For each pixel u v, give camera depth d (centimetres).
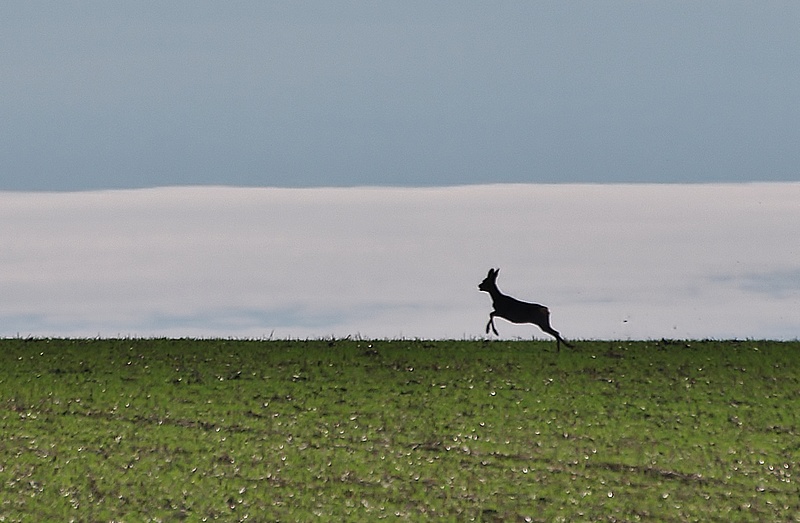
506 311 11650
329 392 10425
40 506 7456
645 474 8162
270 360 11631
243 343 12462
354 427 9356
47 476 8075
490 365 11350
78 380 10875
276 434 9162
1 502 7519
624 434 9112
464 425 9375
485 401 10081
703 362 11394
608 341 12381
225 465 8356
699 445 8831
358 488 7856
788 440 8969
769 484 7950
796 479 8062
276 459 8494
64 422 9506
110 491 7762
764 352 11769
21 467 8275
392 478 8075
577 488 7850
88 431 9238
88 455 8575
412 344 12338
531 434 9125
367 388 10550
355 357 11750
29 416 9681
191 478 8050
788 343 12212
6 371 11194
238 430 9288
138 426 9400
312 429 9300
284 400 10181
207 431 9244
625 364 11325
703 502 7581
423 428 9300
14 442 8919
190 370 11238
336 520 7225
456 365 11356
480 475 8125
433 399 10156
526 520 7256
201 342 12550
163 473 8156
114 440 8975
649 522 7231
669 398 10138
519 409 9831
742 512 7406
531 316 11625
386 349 12075
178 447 8800
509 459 8500
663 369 11138
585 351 11900
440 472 8188
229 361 11606
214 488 7838
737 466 8331
